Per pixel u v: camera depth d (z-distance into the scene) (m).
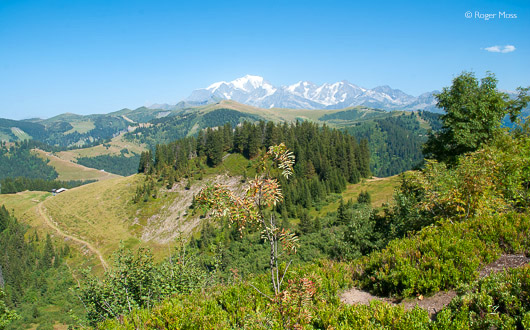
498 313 6.32
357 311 7.32
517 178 16.39
